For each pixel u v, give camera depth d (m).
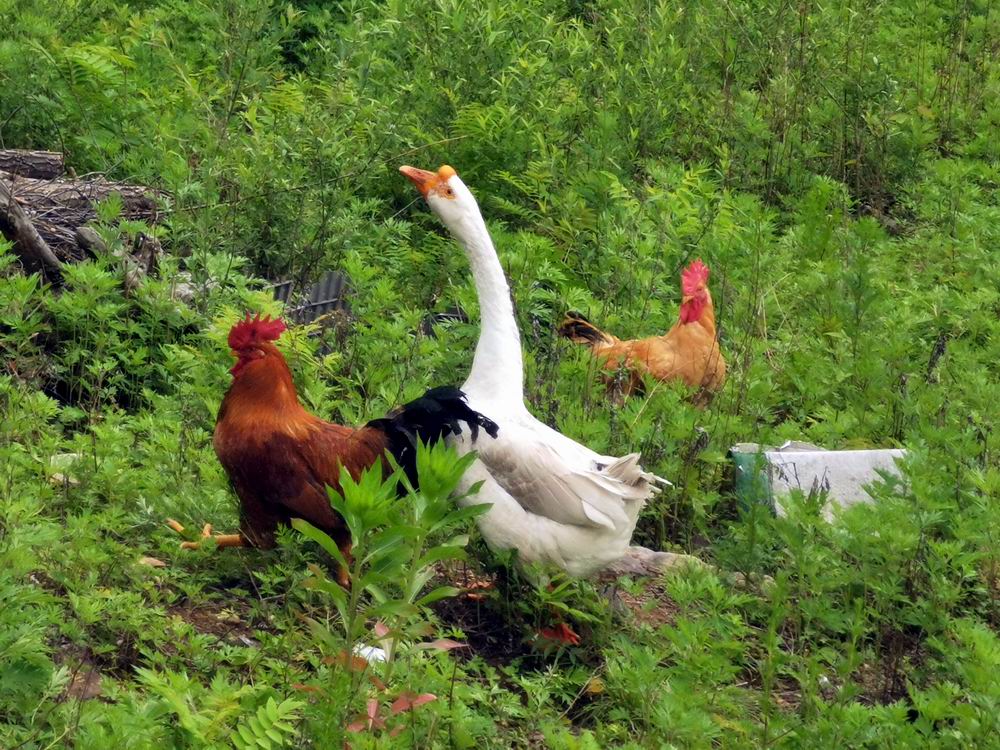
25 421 6.65
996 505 6.89
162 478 6.73
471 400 6.62
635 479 6.31
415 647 5.21
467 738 5.09
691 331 8.70
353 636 4.79
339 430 6.47
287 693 5.22
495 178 11.12
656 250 10.08
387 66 12.02
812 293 10.04
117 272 8.19
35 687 4.85
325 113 10.91
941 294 10.29
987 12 16.31
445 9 12.05
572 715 5.95
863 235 10.09
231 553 6.50
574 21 13.50
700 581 6.23
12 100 10.55
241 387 6.34
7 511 5.40
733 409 8.48
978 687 5.51
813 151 12.85
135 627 5.44
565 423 7.44
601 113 11.79
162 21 12.96
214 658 5.47
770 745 5.47
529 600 6.55
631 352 8.72
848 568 6.53
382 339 8.00
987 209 12.02
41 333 7.93
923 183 12.84
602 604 6.40
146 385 7.82
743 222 10.92
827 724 5.39
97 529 6.13
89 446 6.67
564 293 8.95
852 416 8.39
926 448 7.23
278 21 13.91
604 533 6.31
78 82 10.70
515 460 6.25
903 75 14.56
